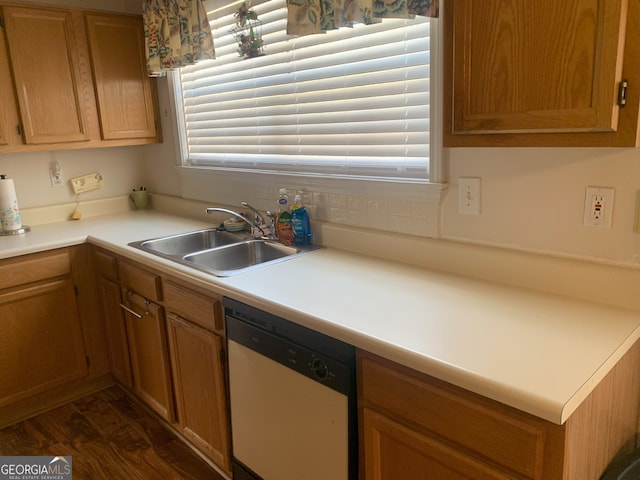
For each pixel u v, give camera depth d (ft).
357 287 5.28
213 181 9.02
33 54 8.20
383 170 6.31
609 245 4.49
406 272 5.73
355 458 4.60
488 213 5.27
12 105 8.12
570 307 4.53
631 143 3.38
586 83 3.43
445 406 3.73
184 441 7.58
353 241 6.66
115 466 7.07
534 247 4.99
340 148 6.80
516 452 3.38
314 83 6.95
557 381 3.30
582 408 3.38
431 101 5.45
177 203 10.02
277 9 7.22
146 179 10.94
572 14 3.41
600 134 3.50
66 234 8.53
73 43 8.62
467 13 3.93
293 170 7.53
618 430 4.18
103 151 10.30
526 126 3.78
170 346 6.97
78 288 8.50
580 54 3.42
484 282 5.28
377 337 4.04
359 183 6.43
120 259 7.76
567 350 3.74
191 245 8.36
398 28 5.80
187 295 6.31
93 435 7.80
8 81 8.04
